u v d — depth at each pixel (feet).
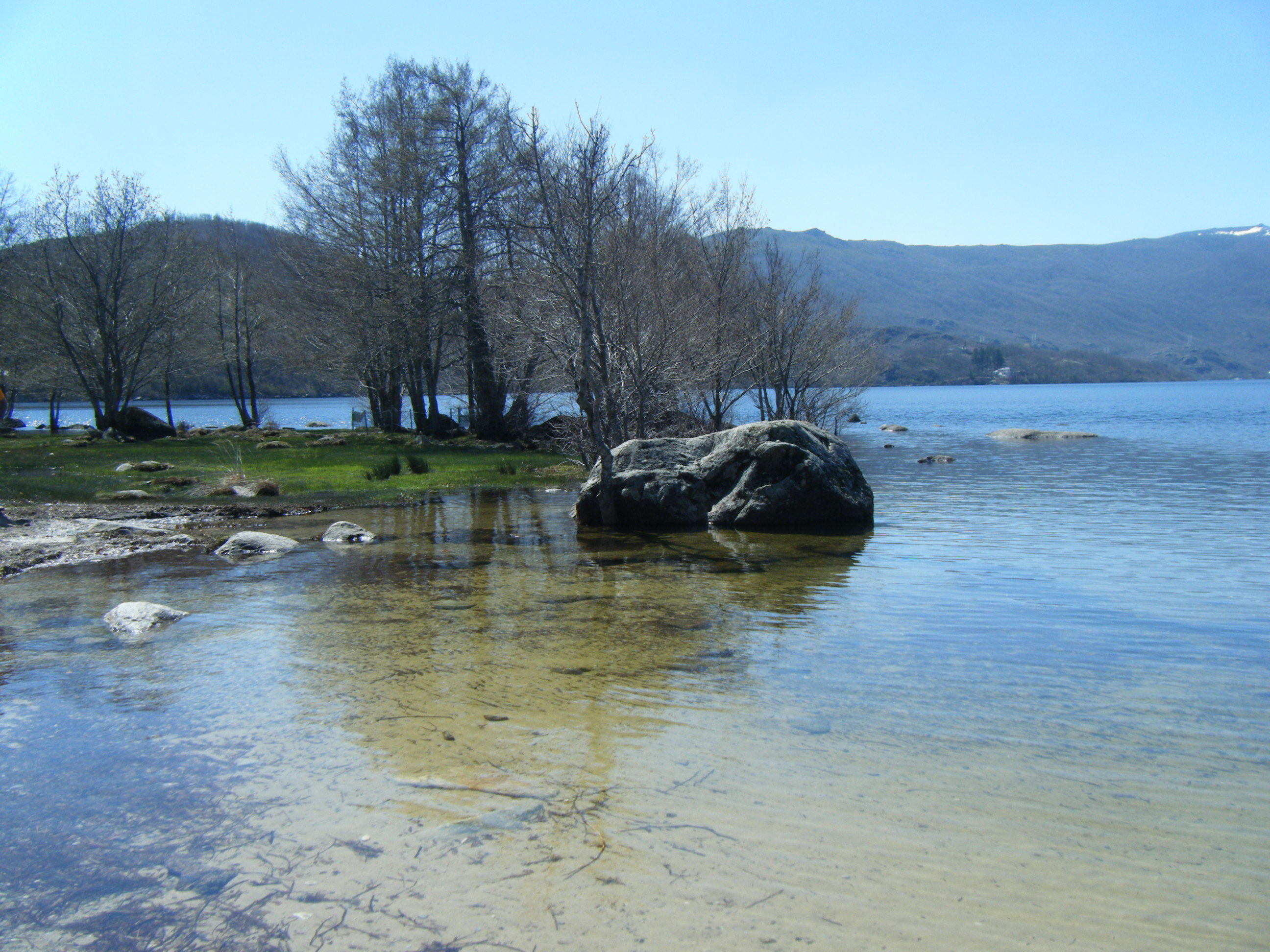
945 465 83.97
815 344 90.02
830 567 34.32
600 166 45.83
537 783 14.55
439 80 107.86
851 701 18.53
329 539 41.86
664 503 45.37
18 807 13.79
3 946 10.23
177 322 131.64
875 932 10.42
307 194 113.60
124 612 25.45
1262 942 10.26
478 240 107.55
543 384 84.84
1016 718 17.46
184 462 81.25
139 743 16.40
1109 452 98.22
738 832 12.86
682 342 64.90
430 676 20.44
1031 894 11.25
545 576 32.91
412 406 120.37
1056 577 31.73
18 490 59.88
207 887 11.50
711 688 19.42
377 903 11.09
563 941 10.25
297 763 15.42
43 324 123.85
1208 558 35.19
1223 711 17.83
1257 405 263.70
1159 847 12.44
